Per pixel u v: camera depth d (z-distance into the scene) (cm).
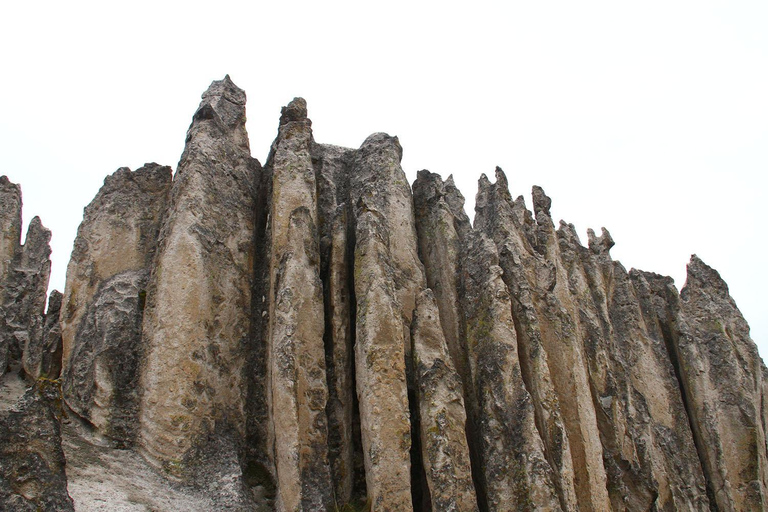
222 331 1391
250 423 1357
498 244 1620
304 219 1401
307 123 1628
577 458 1366
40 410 907
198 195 1459
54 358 1594
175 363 1266
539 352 1369
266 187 1683
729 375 1962
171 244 1382
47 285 1970
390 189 1673
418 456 1312
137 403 1290
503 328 1356
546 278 1580
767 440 1962
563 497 1210
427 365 1259
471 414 1363
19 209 1978
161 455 1200
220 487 1185
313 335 1294
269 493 1244
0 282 1841
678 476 1752
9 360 1705
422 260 1714
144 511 1023
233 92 1875
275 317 1284
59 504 873
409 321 1516
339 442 1287
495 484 1212
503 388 1293
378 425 1169
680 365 2006
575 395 1420
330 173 1803
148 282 1446
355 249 1401
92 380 1316
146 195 1644
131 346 1373
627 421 1633
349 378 1356
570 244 1969
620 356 1853
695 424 1905
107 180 1642
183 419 1229
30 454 875
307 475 1162
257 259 1560
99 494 1026
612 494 1456
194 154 1516
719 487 1797
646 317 2062
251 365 1416
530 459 1200
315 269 1369
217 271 1437
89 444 1221
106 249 1529
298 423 1181
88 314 1435
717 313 2122
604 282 2081
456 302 1528
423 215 1767
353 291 1454
